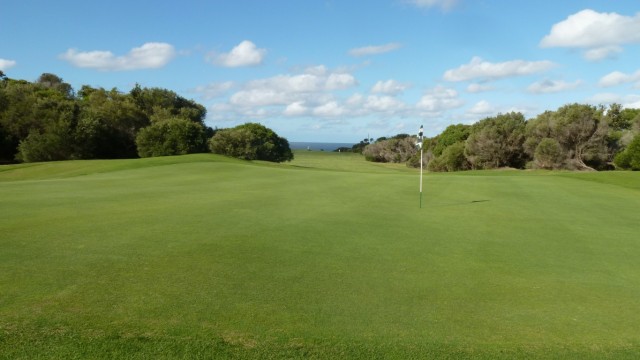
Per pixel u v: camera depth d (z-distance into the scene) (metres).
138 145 62.94
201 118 86.56
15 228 10.67
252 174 27.23
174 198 16.38
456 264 8.91
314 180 24.39
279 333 5.51
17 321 5.55
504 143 62.50
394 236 11.11
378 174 30.67
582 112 53.12
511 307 6.76
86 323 5.55
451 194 19.89
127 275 7.44
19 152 57.66
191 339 5.26
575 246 10.67
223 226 11.45
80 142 58.31
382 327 5.84
